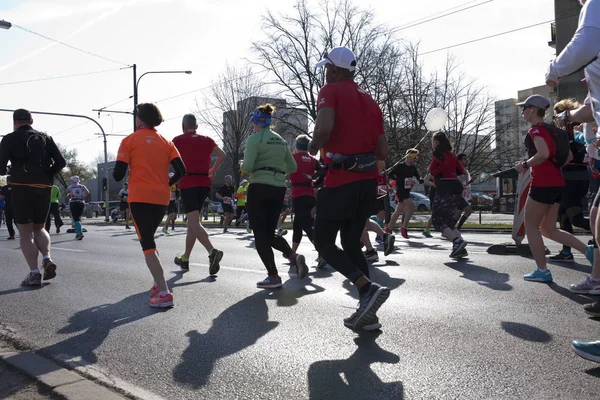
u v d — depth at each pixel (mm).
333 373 3188
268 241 5898
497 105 43281
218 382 3127
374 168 3873
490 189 62500
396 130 34750
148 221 5078
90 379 3244
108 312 4926
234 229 19328
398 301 4949
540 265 5738
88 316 4797
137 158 5086
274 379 3137
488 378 3018
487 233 14031
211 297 5449
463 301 4895
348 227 4113
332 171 3885
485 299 4953
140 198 5039
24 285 6363
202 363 3457
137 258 8992
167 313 4809
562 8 35938
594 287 5074
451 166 7793
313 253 9312
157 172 5141
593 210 4547
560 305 4656
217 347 3770
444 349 3539
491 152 42812
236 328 4230
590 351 3059
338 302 5059
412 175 11000
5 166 6184
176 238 14062
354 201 3871
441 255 8219
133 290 5988
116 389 3062
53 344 3973
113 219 31969
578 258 7469
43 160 6281
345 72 4035
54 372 3312
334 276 6598
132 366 3449
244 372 3270
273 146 5898
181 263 7238
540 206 5637
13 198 6246
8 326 4523
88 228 21484
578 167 6953
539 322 4133
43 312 5000
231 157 46125
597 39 2977
